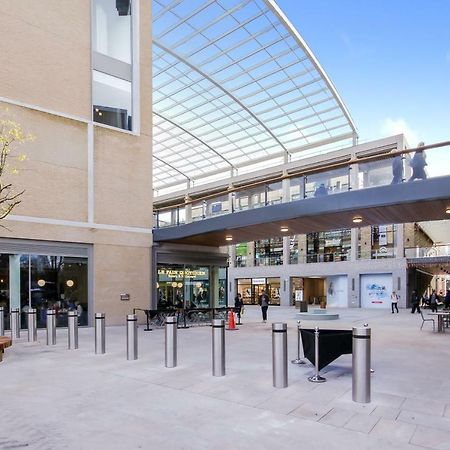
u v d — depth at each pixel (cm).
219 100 4100
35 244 1556
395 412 540
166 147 5078
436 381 712
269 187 1622
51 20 1658
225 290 2219
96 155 1741
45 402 601
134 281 1814
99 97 1788
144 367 846
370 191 1278
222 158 5181
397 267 3619
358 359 588
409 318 2303
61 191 1625
